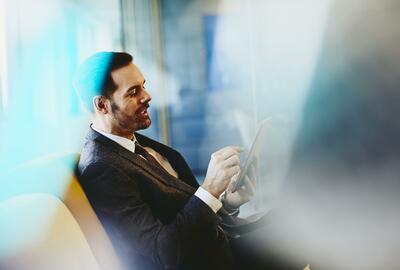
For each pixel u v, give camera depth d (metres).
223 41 3.90
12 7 1.61
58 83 1.95
